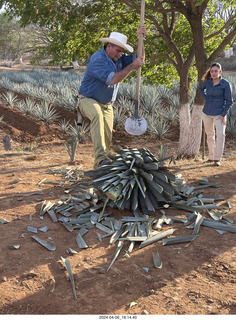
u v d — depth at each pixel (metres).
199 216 3.77
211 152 6.93
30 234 3.56
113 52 4.06
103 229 3.62
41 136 13.31
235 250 3.23
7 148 10.23
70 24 8.70
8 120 15.04
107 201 3.93
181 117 9.40
